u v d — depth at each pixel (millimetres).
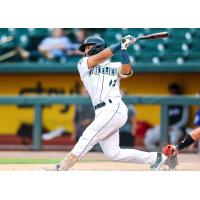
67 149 48094
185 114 48344
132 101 45594
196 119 45750
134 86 52156
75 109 47281
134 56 53719
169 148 28359
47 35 54344
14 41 54281
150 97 45500
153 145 49688
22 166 31750
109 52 26656
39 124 46719
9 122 51750
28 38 54250
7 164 33594
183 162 36688
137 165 33625
